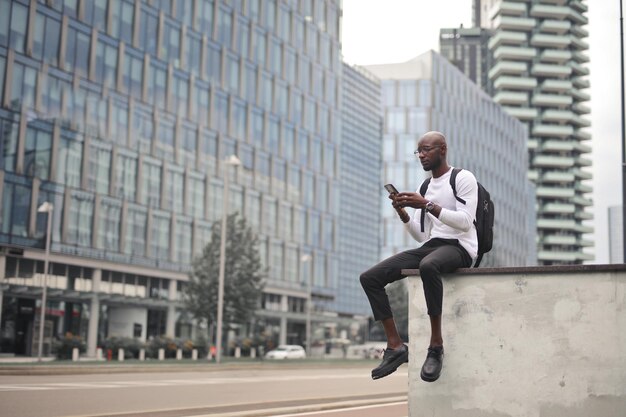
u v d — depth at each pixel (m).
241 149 62.09
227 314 45.28
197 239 56.16
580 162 168.00
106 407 11.39
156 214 52.38
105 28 48.91
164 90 53.84
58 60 45.41
